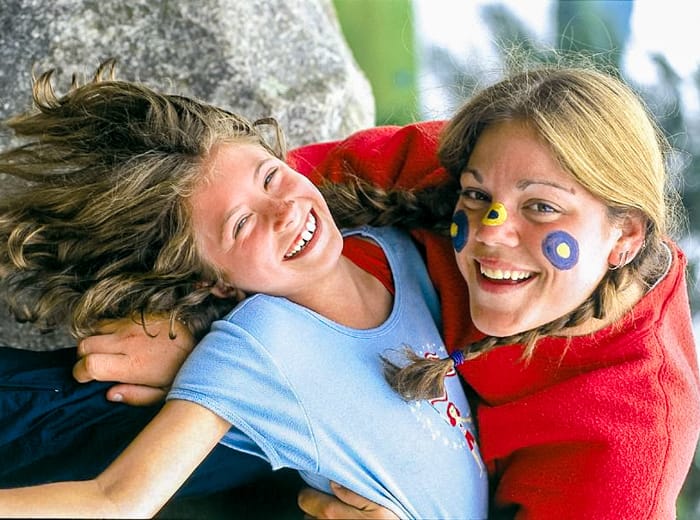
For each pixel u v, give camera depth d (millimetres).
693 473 2453
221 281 1435
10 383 1405
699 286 2355
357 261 1542
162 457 1239
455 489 1452
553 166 1306
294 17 1953
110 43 1761
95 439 1421
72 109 1481
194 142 1397
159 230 1437
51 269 1489
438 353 1510
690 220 2314
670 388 1435
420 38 3223
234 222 1375
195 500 1726
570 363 1446
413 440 1420
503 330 1383
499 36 2457
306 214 1406
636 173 1335
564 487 1417
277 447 1333
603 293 1384
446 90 1800
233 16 1826
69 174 1461
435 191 1575
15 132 1531
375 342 1446
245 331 1338
